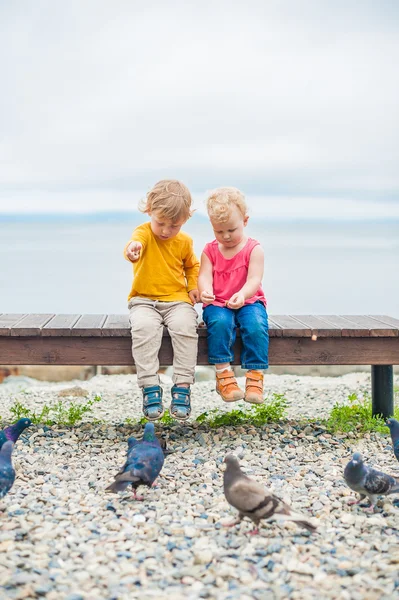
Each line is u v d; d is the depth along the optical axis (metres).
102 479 5.79
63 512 5.04
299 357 7.12
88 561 4.31
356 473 4.99
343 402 9.30
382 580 4.09
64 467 6.12
